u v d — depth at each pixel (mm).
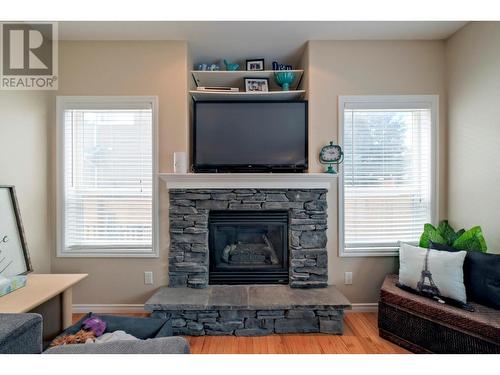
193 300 2553
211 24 2596
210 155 2920
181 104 2898
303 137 2914
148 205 2945
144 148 2932
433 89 2926
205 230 2867
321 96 2916
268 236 3086
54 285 2111
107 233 2951
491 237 2402
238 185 2848
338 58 2918
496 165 2350
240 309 2465
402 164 2961
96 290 2932
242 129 2920
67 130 2920
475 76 2537
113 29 2682
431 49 2920
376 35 2824
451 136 2842
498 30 2309
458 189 2752
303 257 2855
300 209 2869
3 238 2258
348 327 2639
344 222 2957
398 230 2975
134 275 2934
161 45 2896
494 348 1830
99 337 1897
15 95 2465
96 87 2895
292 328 2508
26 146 2580
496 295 2035
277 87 3383
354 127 2953
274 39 2879
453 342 2010
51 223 2896
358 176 2963
